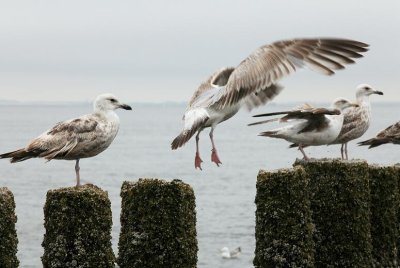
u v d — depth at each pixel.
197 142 14.81
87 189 12.43
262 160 93.19
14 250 12.34
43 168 79.50
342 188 13.99
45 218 12.43
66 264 12.26
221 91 13.47
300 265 13.02
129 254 12.59
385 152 95.31
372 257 14.99
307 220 13.14
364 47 10.70
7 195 12.29
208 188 61.19
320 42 11.11
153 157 100.81
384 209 15.01
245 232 38.69
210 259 32.09
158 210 12.46
